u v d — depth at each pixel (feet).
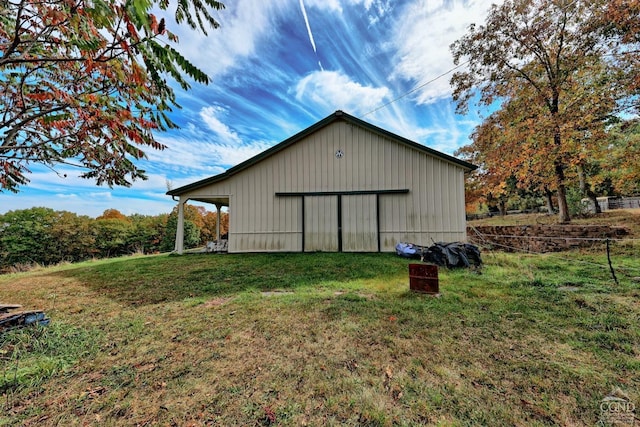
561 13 34.19
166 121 13.39
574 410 5.56
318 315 11.05
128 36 7.82
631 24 26.63
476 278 16.28
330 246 30.17
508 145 37.09
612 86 28.68
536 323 9.75
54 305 13.43
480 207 117.70
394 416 5.50
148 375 7.21
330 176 30.53
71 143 13.23
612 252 21.95
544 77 39.27
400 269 19.80
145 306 12.98
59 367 7.59
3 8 8.93
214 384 6.77
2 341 8.85
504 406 5.70
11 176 15.75
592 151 31.50
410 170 29.12
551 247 26.63
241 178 31.58
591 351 7.79
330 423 5.40
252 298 13.57
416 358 7.64
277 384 6.68
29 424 5.57
